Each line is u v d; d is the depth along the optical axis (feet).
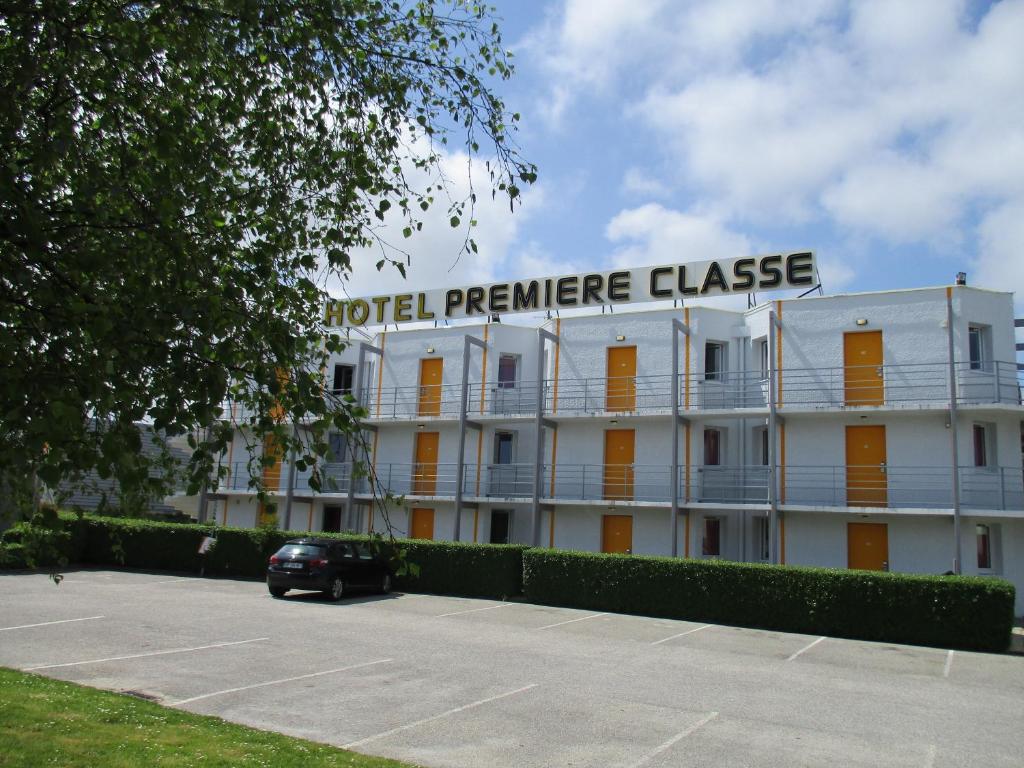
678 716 32.07
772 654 50.62
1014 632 65.62
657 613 69.41
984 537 78.33
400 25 23.07
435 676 38.17
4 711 25.03
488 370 102.06
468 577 79.61
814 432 83.97
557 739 27.99
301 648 44.73
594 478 93.91
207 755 21.95
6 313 15.62
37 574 81.82
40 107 18.12
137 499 17.57
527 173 23.12
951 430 76.64
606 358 95.71
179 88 19.98
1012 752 28.81
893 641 59.00
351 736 27.53
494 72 24.40
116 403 15.15
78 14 18.99
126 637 46.14
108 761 20.81
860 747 28.66
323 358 20.36
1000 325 79.30
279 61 20.15
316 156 22.08
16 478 14.64
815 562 81.76
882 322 81.51
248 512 113.80
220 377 16.02
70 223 17.54
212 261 19.17
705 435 90.99
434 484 103.35
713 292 90.48
